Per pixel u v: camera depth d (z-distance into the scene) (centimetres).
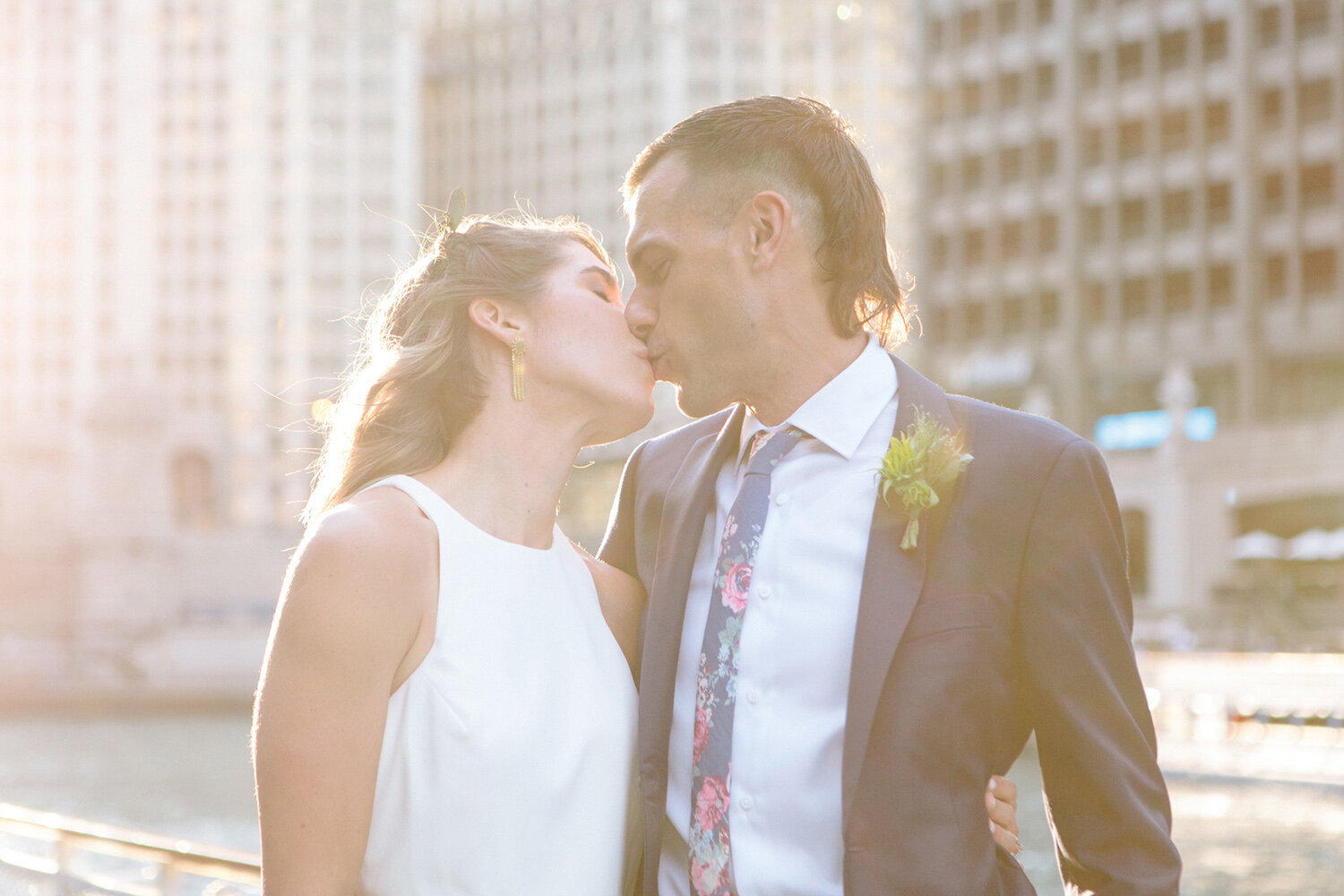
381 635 189
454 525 203
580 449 217
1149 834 185
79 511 8281
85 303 8481
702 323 205
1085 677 190
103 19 8594
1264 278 4722
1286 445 4206
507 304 211
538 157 9412
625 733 214
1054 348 5091
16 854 662
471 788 194
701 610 209
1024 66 5206
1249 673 2414
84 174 8544
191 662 5422
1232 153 4800
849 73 8925
